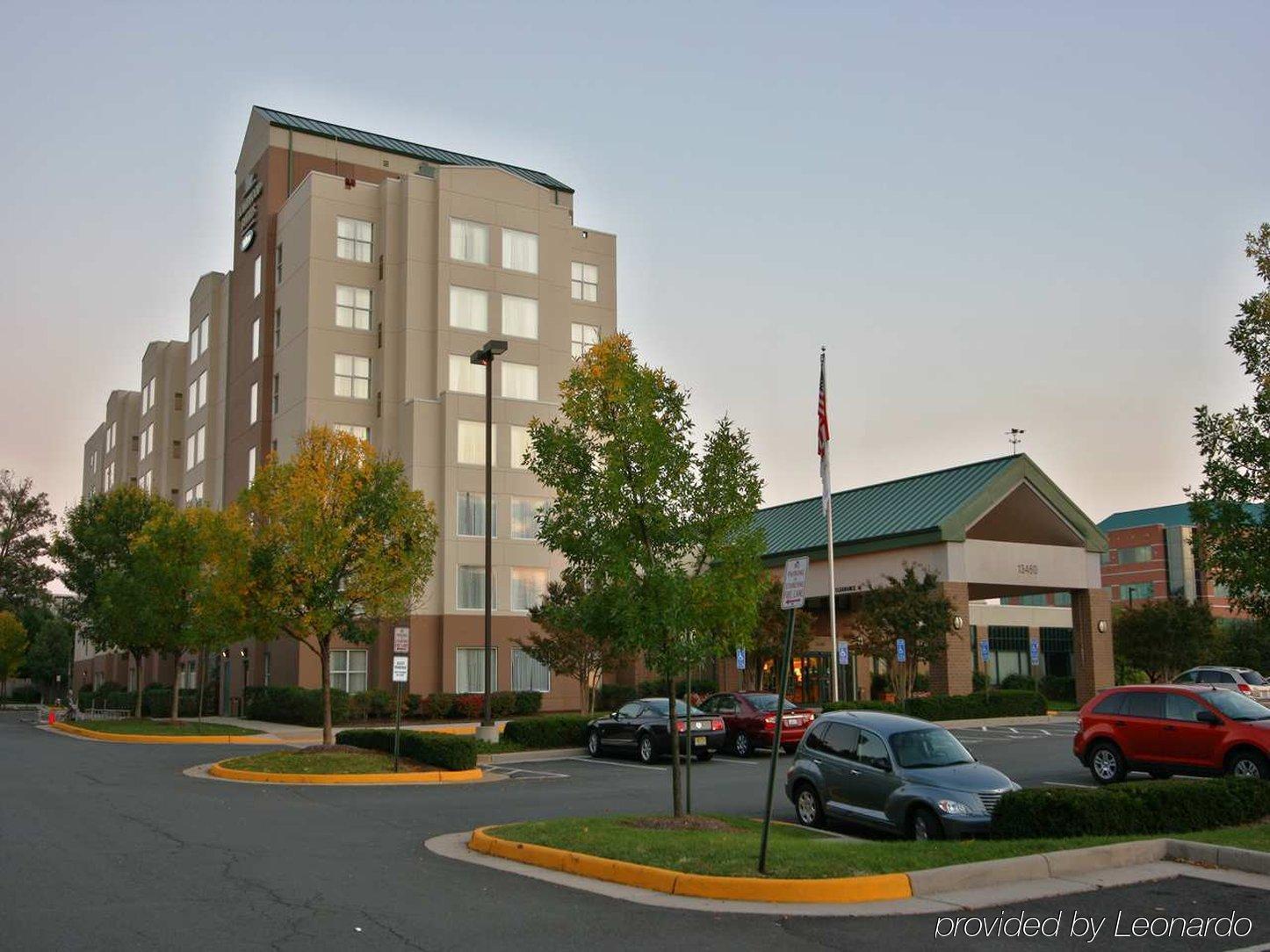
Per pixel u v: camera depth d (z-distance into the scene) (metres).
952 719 35.50
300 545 24.12
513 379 45.28
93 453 87.94
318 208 44.25
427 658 40.72
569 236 47.97
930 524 38.78
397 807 16.81
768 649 39.88
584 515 14.02
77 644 84.50
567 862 11.34
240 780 20.59
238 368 50.72
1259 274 14.90
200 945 8.11
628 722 25.91
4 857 11.64
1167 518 99.06
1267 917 9.06
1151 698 18.67
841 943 8.34
